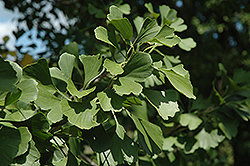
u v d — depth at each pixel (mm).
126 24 984
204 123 1338
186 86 974
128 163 989
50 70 1012
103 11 1424
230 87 1339
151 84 1178
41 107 941
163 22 1184
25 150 875
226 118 1329
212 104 1355
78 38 1474
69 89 950
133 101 969
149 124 1009
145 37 1009
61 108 938
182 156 1391
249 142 4078
